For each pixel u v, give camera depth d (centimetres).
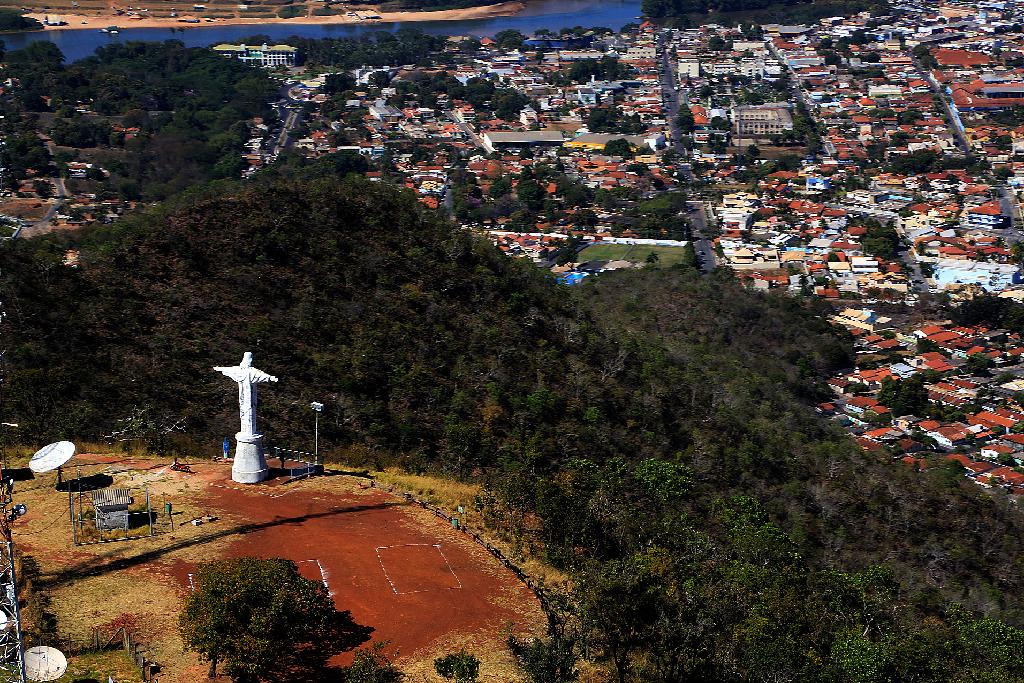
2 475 9344
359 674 6694
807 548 11475
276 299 12975
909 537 12594
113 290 12369
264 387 11425
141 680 6831
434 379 12262
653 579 7400
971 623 8669
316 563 8281
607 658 7562
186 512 8900
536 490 9300
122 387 11019
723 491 12225
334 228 14688
